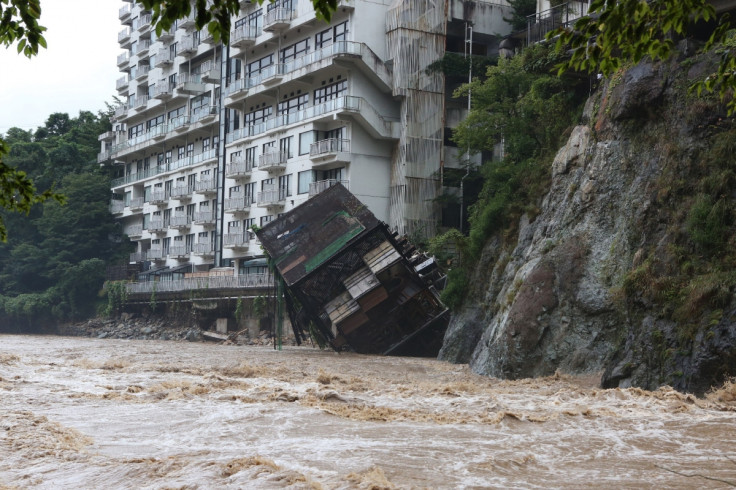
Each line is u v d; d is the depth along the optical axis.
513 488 11.39
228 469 11.38
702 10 9.23
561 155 35.69
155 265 85.62
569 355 29.81
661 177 28.28
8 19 8.30
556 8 47.25
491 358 32.69
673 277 25.42
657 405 20.55
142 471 11.73
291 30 65.06
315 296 44.84
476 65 58.66
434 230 58.28
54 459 13.17
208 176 75.94
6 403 20.84
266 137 67.06
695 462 13.45
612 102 32.31
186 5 7.89
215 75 75.38
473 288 40.81
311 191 60.41
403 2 58.84
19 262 91.88
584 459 13.67
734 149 26.05
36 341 64.81
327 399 22.14
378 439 15.63
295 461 13.27
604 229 31.09
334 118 58.75
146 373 31.34
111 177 99.62
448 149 60.41
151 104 87.38
